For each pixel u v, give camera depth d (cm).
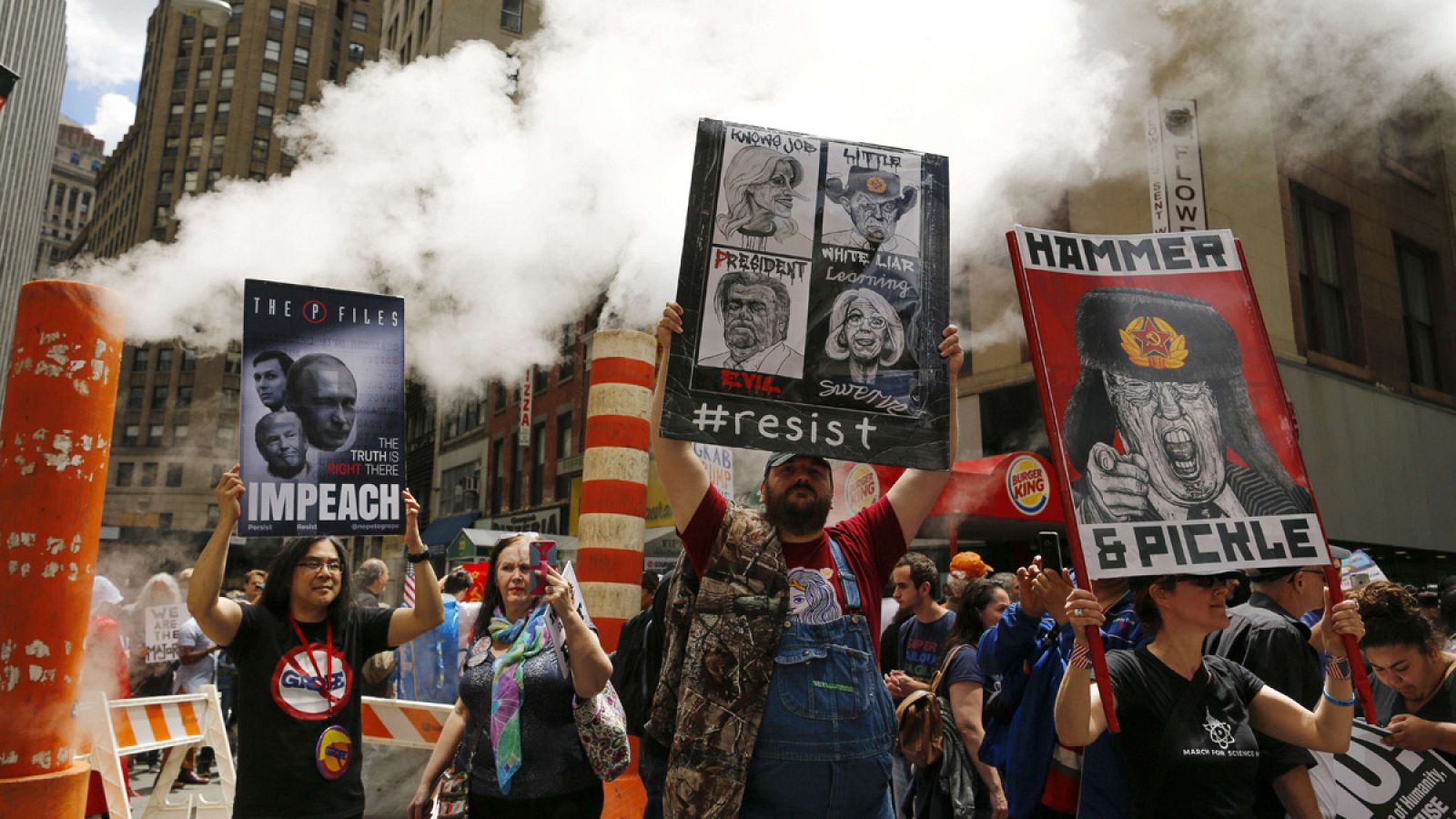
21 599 317
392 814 570
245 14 6284
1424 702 349
